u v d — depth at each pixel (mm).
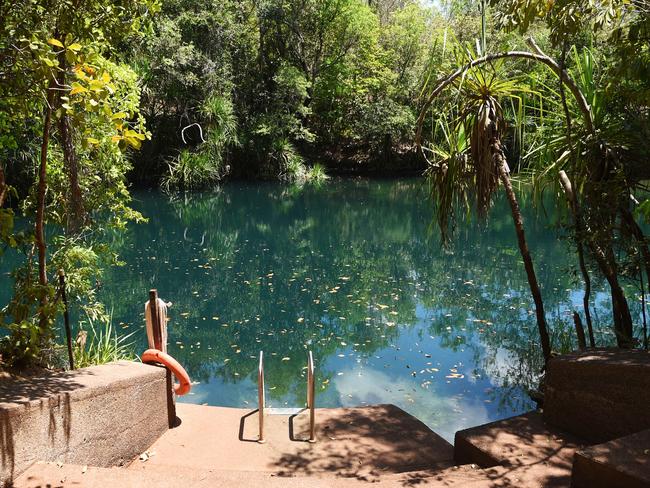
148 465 3969
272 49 31672
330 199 25641
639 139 5234
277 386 7172
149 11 4586
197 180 26547
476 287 11711
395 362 7840
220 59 26891
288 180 30328
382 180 31547
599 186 5211
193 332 9375
